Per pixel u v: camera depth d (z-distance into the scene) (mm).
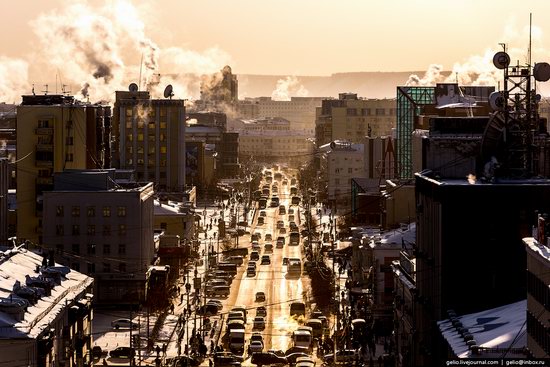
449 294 183125
